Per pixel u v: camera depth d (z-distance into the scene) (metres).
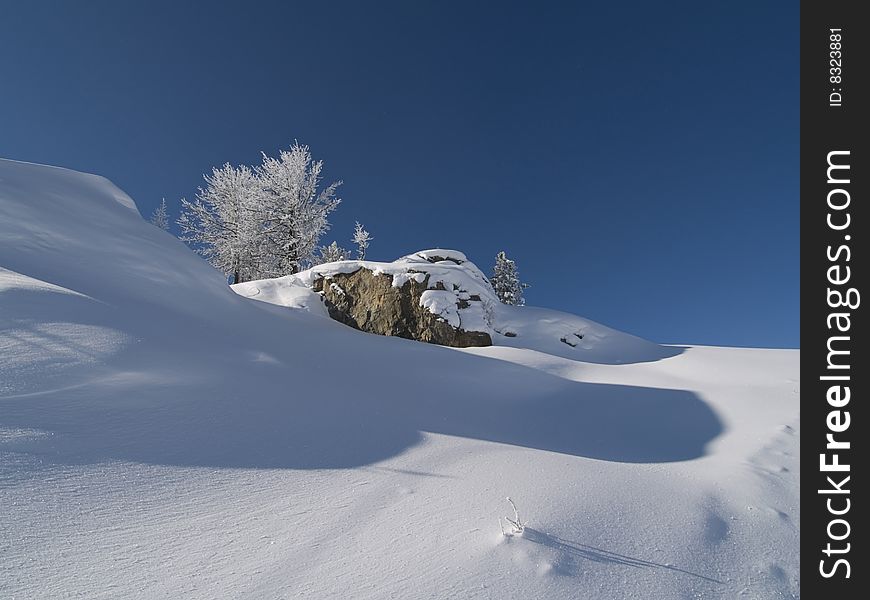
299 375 5.61
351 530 2.33
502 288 36.50
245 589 1.79
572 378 9.46
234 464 2.96
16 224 6.38
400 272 15.22
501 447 4.11
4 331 3.69
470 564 2.04
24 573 1.69
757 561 2.40
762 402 6.80
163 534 2.12
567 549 2.24
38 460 2.43
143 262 7.70
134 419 3.17
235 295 10.34
